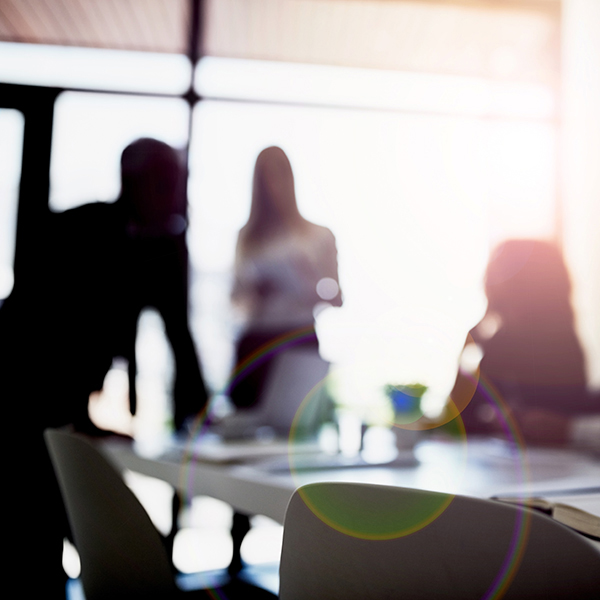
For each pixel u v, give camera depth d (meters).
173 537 2.02
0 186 3.79
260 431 1.58
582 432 1.50
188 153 4.10
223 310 3.84
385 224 4.41
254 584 1.18
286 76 4.46
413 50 4.48
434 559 0.43
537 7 4.11
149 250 1.59
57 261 1.43
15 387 1.33
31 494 1.33
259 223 2.14
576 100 4.44
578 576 0.39
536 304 1.87
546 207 4.57
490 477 0.94
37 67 3.96
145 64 4.21
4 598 1.31
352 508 0.47
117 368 1.61
